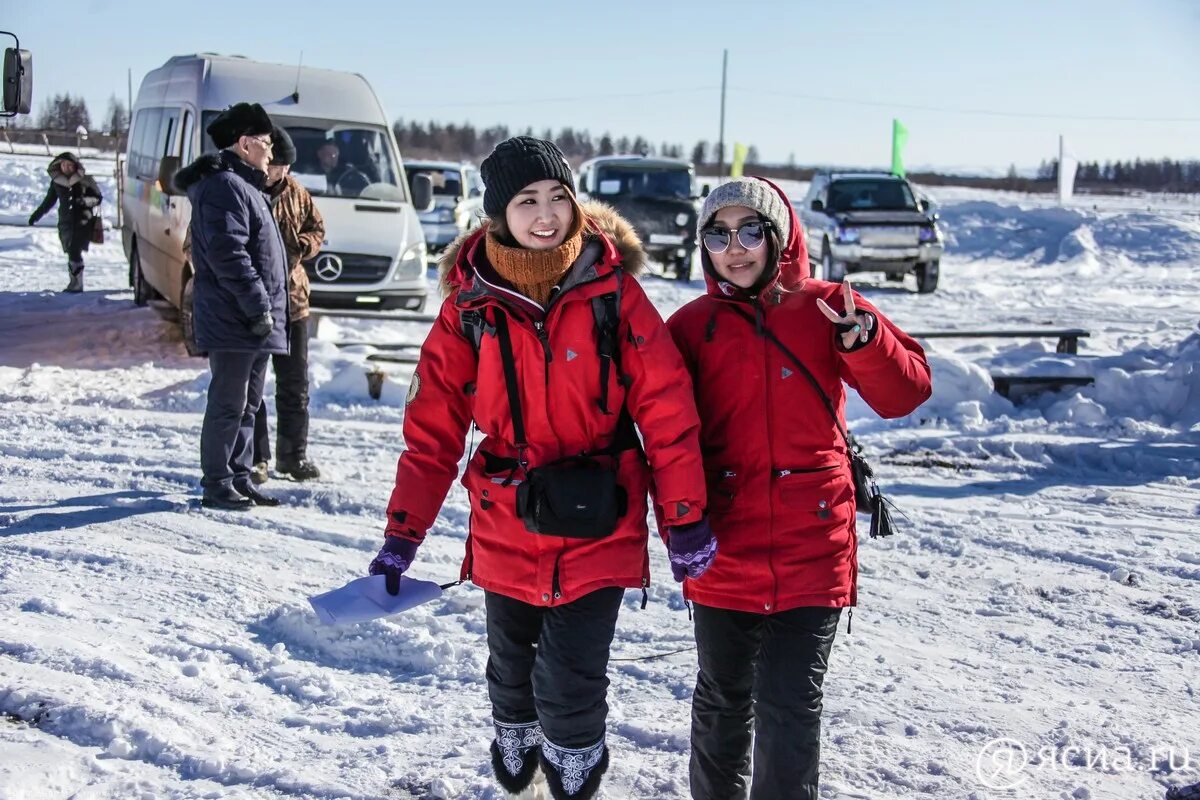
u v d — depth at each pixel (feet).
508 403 9.70
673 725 12.36
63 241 51.62
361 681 13.87
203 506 20.79
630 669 14.03
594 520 9.21
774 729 9.37
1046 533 19.54
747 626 9.84
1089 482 23.04
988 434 26.96
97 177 98.99
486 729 12.37
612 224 9.82
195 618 15.49
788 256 9.91
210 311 19.83
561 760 9.60
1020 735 12.12
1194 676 13.73
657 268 74.18
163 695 12.96
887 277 73.15
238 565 17.78
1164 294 66.85
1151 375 29.50
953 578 17.39
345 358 32.48
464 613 15.84
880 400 9.78
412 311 40.16
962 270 83.92
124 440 25.82
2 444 25.04
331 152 39.99
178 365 34.53
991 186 195.93
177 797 10.80
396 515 9.95
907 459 24.79
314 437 26.58
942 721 12.44
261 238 19.86
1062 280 76.28
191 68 40.55
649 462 9.68
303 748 11.97
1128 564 17.89
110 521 19.79
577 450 9.73
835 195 69.10
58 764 11.19
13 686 12.73
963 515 20.63
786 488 9.61
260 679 13.76
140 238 44.98
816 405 9.71
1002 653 14.49
